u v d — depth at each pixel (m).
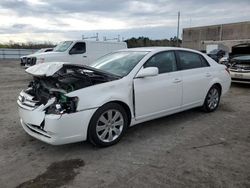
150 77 4.37
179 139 4.21
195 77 5.20
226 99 7.31
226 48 27.88
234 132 4.53
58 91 3.58
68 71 3.94
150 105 4.40
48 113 3.47
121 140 4.18
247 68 9.08
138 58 4.52
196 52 5.49
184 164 3.34
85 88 3.63
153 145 3.97
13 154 3.70
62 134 3.42
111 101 3.87
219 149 3.81
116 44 14.33
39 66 3.93
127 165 3.34
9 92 8.62
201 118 5.37
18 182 2.97
